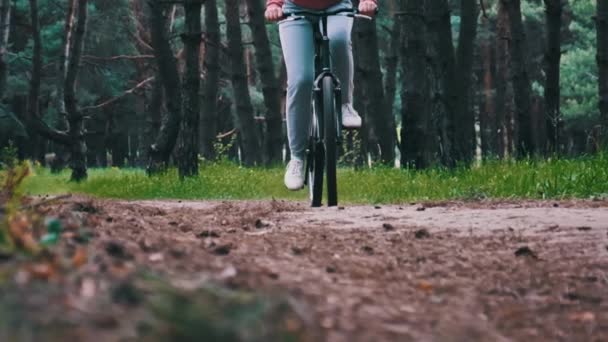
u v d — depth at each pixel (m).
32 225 3.76
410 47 19.66
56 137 28.27
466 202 11.38
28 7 45.19
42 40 44.59
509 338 3.42
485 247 5.62
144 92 47.50
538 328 3.60
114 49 47.50
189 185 17.66
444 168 16.77
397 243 5.80
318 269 4.39
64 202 6.07
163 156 22.66
